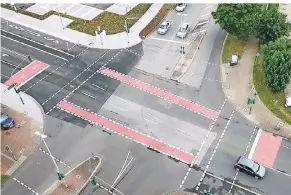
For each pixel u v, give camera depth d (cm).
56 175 6500
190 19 9700
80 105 7656
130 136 7019
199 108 7456
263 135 6888
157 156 6675
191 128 7094
